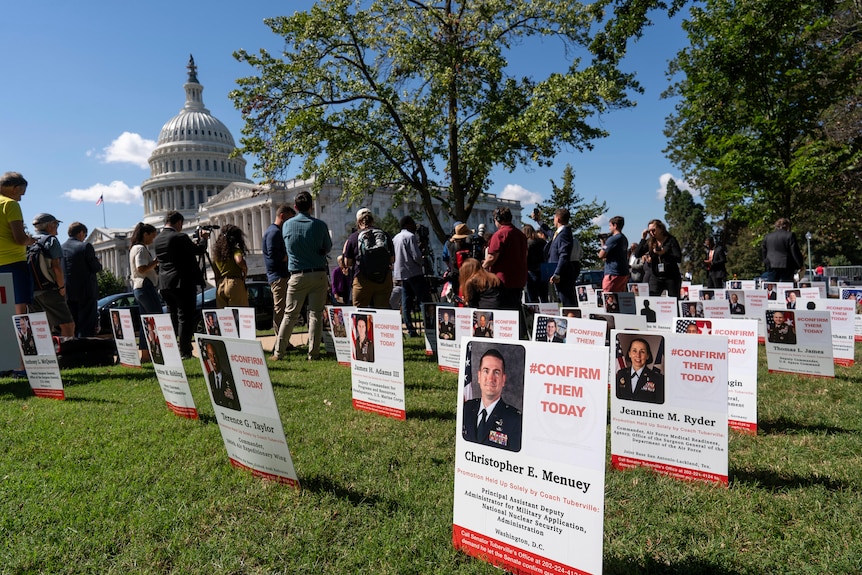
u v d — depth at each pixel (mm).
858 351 7727
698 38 18719
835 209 21859
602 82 16641
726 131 19031
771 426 4324
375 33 18859
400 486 3240
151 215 110562
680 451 3297
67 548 2654
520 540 2289
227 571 2418
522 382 2295
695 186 32062
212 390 3629
